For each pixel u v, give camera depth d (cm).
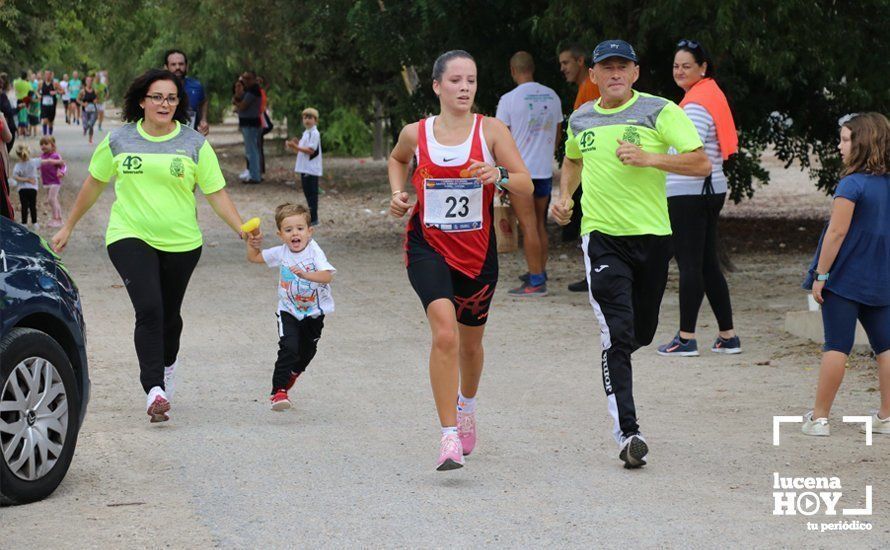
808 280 959
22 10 3734
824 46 1792
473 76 812
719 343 1295
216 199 1037
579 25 1748
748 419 1002
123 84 5816
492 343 1370
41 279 821
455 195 811
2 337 761
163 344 1010
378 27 2175
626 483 810
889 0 1794
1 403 752
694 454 888
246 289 1786
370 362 1273
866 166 925
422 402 1089
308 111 2711
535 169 1712
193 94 2005
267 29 4012
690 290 1263
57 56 6134
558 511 747
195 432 974
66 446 809
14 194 3281
